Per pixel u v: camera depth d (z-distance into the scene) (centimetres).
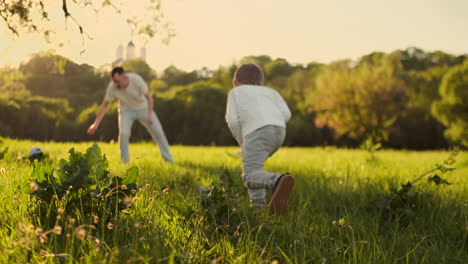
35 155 514
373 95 4584
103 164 259
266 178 323
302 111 5603
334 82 4781
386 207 330
